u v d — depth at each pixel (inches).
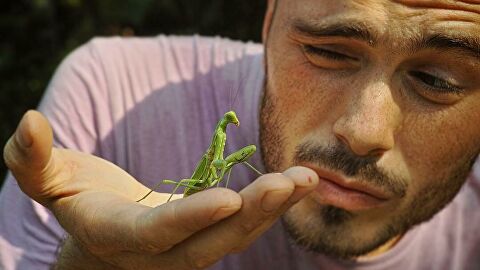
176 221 16.5
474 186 27.2
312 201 22.4
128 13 61.4
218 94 26.6
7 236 24.4
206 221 16.4
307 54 21.6
